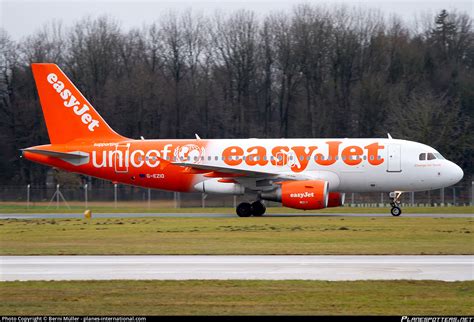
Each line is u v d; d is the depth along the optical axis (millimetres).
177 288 78312
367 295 74562
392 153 178625
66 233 138500
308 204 173875
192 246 115750
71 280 83875
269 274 87625
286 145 183625
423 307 69500
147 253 108000
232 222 161875
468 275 86438
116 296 74500
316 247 113312
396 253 106188
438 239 123688
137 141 193375
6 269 93250
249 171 176375
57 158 194875
